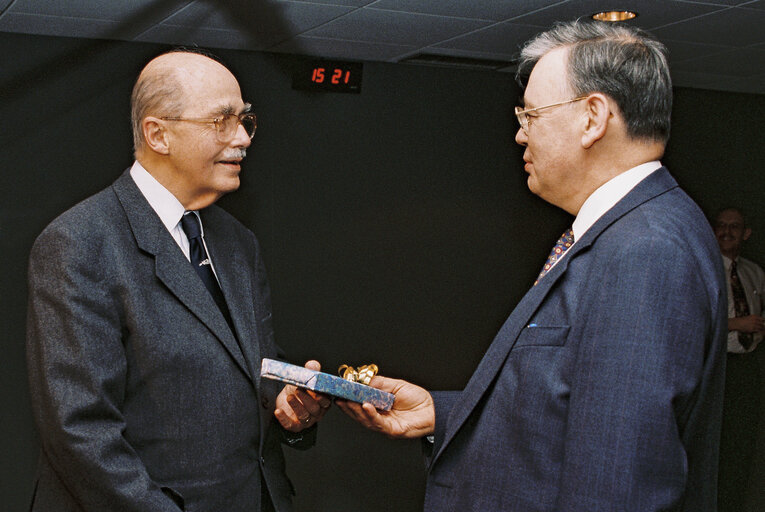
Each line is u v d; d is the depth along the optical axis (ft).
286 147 18.90
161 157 5.36
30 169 16.60
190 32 16.17
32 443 16.14
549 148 4.44
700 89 21.50
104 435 4.77
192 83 5.27
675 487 3.71
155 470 5.15
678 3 13.37
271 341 6.17
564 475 3.86
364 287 19.77
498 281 20.81
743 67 18.45
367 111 19.48
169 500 4.92
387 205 19.85
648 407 3.67
